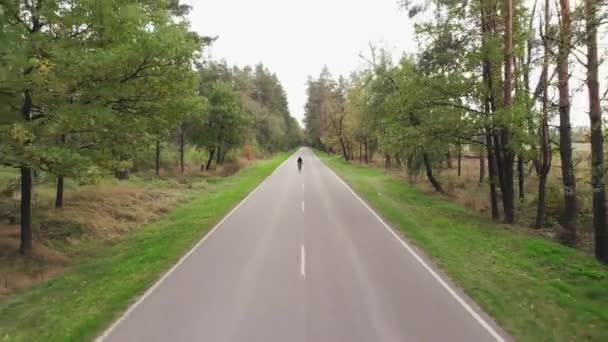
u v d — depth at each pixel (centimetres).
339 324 767
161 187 2938
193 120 4003
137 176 3409
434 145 2153
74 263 1390
